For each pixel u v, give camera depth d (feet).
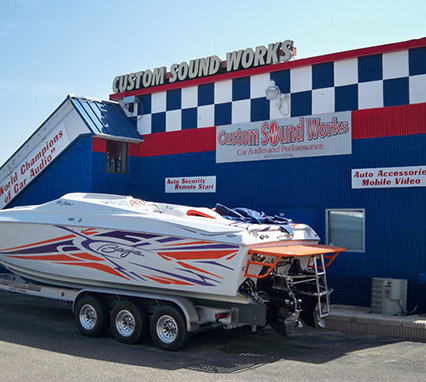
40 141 44.60
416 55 32.45
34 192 45.06
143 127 44.96
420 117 32.07
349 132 34.47
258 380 19.79
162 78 43.96
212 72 40.93
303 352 24.58
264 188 37.86
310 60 35.94
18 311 34.01
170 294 25.79
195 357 23.39
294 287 26.03
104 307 27.30
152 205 29.04
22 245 30.78
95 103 44.37
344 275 34.06
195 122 41.81
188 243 24.75
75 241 28.53
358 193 33.94
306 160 36.11
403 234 32.27
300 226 28.66
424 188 31.73
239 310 24.52
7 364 21.06
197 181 41.32
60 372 20.17
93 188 41.32
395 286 30.68
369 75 34.01
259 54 38.83
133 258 26.40
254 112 38.73
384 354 24.12
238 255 23.34
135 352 24.11
